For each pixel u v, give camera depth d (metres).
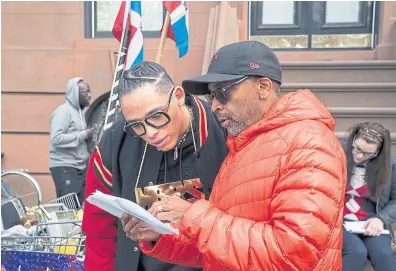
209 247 1.25
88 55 5.98
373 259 2.93
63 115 4.86
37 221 3.52
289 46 6.32
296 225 1.14
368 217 3.05
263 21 6.35
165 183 1.72
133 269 1.78
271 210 1.24
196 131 1.69
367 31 6.14
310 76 5.41
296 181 1.19
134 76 1.45
